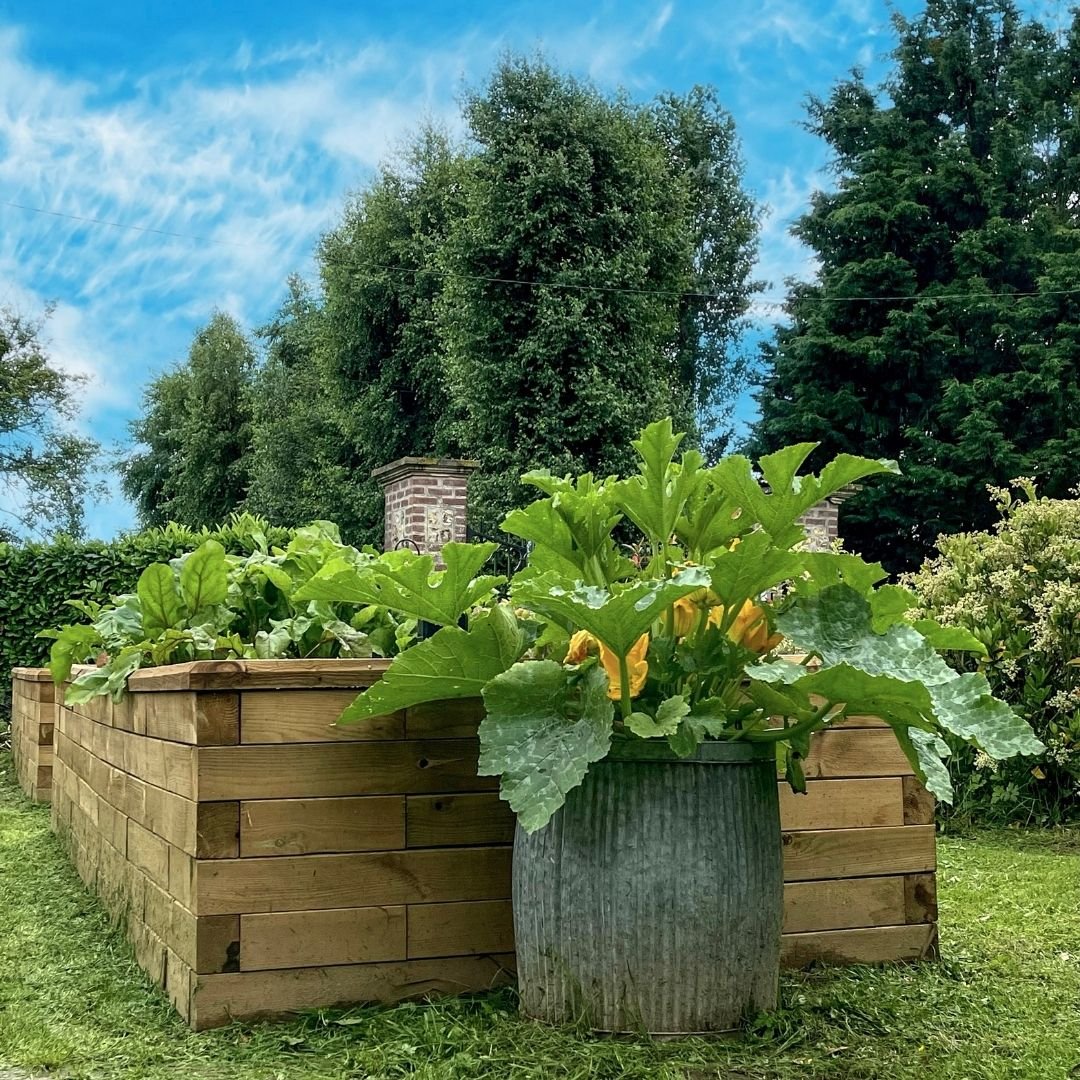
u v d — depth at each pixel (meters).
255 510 24.59
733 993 2.37
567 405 15.05
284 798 2.58
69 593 9.79
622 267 15.28
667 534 2.56
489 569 14.73
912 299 19.75
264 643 3.20
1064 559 6.17
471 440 15.60
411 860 2.66
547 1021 2.40
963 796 6.08
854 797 3.09
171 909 2.73
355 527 21.16
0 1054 2.35
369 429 20.83
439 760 2.71
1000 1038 2.49
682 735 2.27
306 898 2.57
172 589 3.40
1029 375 18.31
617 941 2.32
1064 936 3.47
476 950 2.70
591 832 2.34
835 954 3.03
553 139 15.51
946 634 2.58
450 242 15.78
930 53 21.69
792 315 21.81
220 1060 2.30
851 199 20.88
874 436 19.92
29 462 24.62
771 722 2.99
